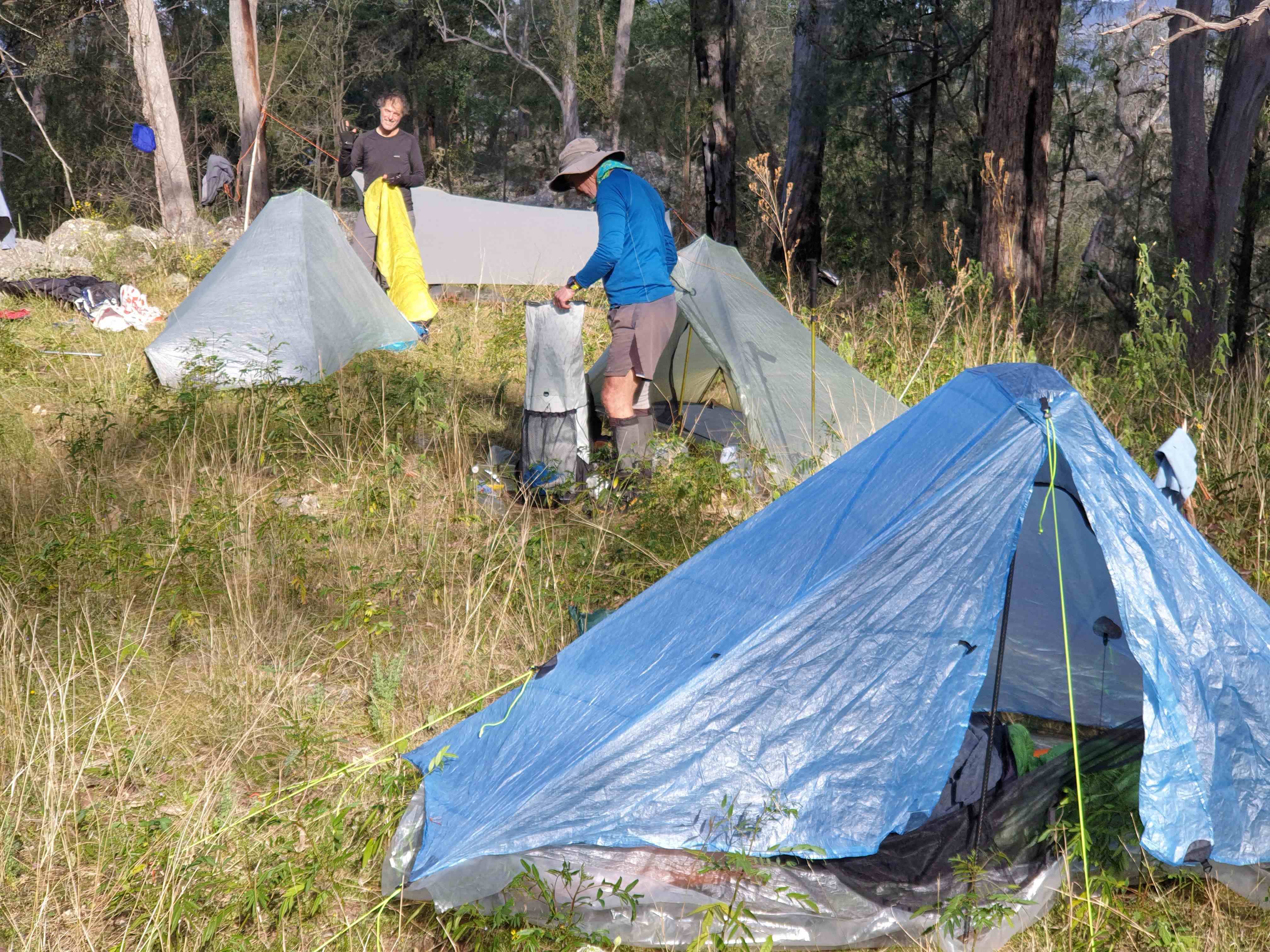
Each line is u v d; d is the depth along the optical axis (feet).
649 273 17.01
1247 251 47.75
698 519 15.70
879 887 8.45
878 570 8.70
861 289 41.45
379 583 13.78
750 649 8.66
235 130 92.48
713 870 8.03
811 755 8.51
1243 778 8.32
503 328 29.19
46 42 71.82
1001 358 23.93
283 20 95.30
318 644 12.76
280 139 89.66
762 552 9.82
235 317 22.66
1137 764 9.00
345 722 11.31
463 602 13.70
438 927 8.38
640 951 8.21
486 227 37.60
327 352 22.77
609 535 15.64
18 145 92.53
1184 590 8.48
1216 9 50.21
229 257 24.44
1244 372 21.36
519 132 126.21
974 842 8.77
